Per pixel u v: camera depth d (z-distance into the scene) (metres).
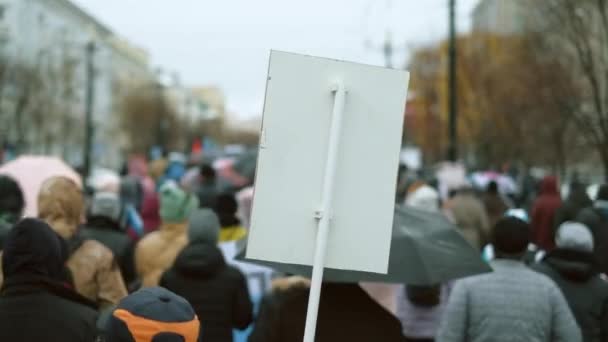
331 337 4.21
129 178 11.59
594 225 8.38
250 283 6.58
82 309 3.64
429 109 42.69
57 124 46.12
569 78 19.81
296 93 3.20
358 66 3.22
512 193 20.38
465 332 4.79
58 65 48.53
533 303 4.69
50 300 3.56
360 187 3.23
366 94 3.23
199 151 41.69
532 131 29.61
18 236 3.57
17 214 6.00
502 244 4.83
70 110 49.34
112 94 78.81
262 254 3.18
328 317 4.25
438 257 4.72
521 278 4.77
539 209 11.03
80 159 52.09
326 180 3.15
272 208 3.18
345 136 3.22
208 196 9.99
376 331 4.25
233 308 5.37
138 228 9.30
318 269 3.12
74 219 4.89
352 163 3.23
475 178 20.02
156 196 9.73
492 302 4.70
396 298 6.23
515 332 4.64
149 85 76.50
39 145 44.59
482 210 9.35
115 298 4.73
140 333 2.68
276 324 4.30
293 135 3.20
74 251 4.73
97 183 10.07
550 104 23.16
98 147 42.25
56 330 3.50
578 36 16.52
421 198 8.11
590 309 5.42
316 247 3.14
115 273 4.78
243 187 16.77
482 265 4.73
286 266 4.11
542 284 4.77
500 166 35.03
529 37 21.25
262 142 3.19
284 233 3.18
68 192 4.84
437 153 43.84
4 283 3.58
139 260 6.39
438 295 6.17
